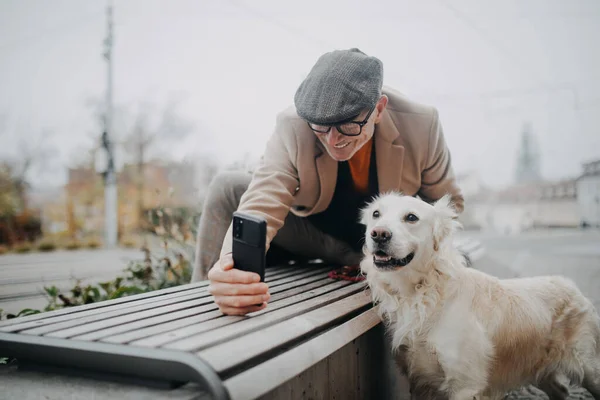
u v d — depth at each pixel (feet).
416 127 8.48
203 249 9.40
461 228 7.12
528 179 119.44
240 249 5.56
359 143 7.34
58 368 4.67
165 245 11.53
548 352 7.28
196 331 4.70
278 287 7.48
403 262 6.46
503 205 96.07
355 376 6.55
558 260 25.95
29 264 21.76
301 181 8.18
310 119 6.75
